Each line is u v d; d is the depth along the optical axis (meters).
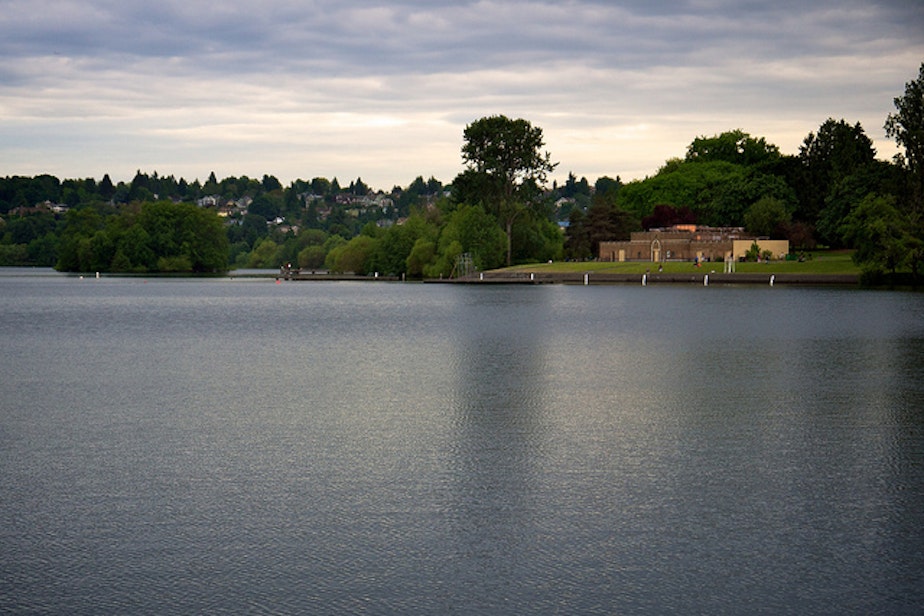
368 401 47.97
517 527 26.73
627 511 28.19
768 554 24.66
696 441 37.81
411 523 27.03
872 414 43.84
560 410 45.09
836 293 152.88
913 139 162.75
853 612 21.39
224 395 50.28
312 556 24.48
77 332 96.06
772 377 56.91
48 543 25.48
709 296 153.88
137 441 38.06
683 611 21.41
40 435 39.34
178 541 25.59
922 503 28.98
